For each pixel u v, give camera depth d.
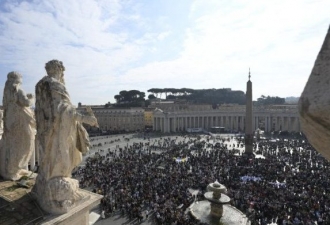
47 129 5.49
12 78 6.46
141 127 113.19
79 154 5.98
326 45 1.97
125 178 31.14
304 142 63.97
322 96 1.79
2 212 5.09
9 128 6.41
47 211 5.26
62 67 6.11
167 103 125.75
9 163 6.40
